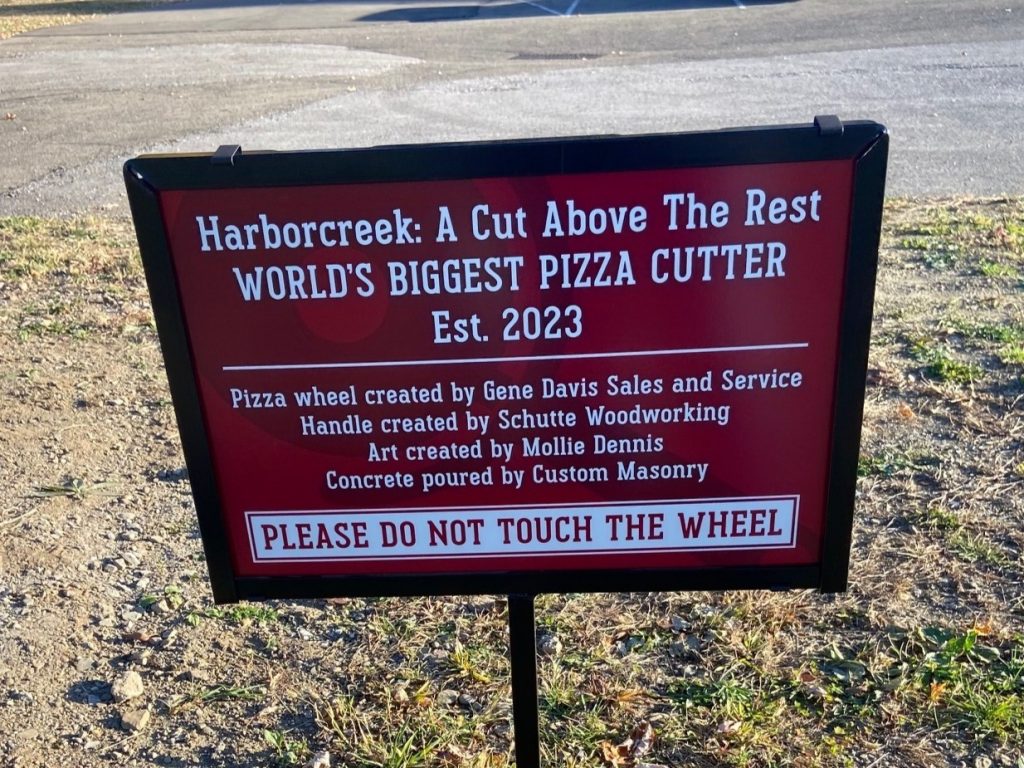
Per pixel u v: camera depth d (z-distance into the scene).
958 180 8.88
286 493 2.32
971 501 4.02
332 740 2.98
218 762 2.93
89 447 4.75
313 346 2.19
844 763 2.81
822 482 2.27
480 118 11.77
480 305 2.15
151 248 2.11
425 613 3.54
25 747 2.98
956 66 13.51
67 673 3.29
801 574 2.36
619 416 2.23
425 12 22.83
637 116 11.45
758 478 2.28
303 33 20.53
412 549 2.37
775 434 2.23
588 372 2.20
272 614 3.57
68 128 12.51
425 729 2.98
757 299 2.12
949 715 2.95
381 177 2.05
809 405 2.21
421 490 2.31
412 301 2.15
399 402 2.24
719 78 13.54
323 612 3.58
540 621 3.44
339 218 2.09
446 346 2.19
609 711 3.04
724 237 2.07
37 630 3.48
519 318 2.16
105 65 17.53
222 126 12.12
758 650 3.24
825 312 2.13
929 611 3.39
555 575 2.37
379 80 14.79
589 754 2.88
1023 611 3.36
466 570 2.38
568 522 2.33
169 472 4.53
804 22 18.02
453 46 17.80
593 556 2.36
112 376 5.52
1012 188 8.59
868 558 3.69
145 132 12.07
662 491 2.29
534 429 2.25
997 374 5.11
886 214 7.98
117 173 10.29
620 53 16.12
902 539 3.79
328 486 2.31
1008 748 2.82
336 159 2.04
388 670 3.26
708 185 2.04
